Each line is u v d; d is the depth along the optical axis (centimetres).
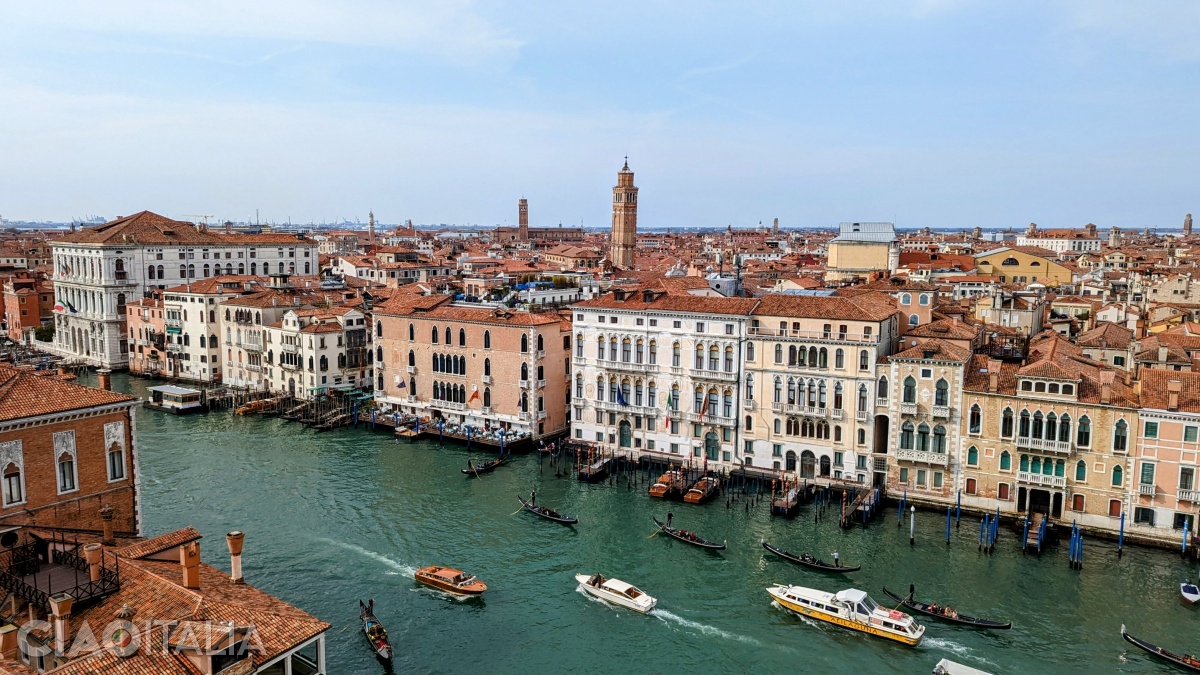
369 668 4519
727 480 7606
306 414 10119
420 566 5819
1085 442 6178
